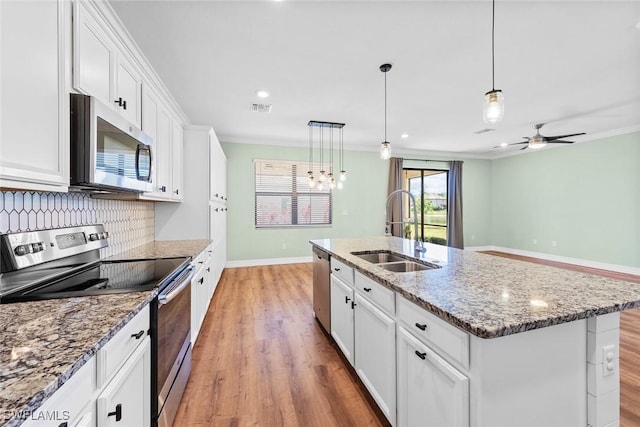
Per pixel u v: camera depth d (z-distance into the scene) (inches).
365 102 133.4
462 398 36.6
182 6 68.0
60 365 24.8
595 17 72.8
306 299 140.1
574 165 212.5
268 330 105.8
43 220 55.8
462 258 76.7
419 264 75.5
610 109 144.0
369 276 62.0
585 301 40.9
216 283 151.5
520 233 253.8
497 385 35.8
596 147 198.7
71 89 48.8
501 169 271.7
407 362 50.0
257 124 170.2
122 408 36.8
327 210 231.8
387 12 71.3
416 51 89.4
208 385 73.4
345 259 78.0
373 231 243.0
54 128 43.4
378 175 244.2
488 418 35.5
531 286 49.1
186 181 126.0
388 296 56.0
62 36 45.2
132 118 76.6
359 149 237.9
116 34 67.2
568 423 39.9
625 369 77.1
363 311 68.2
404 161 257.4
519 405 37.0
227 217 206.7
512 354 36.3
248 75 104.7
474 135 199.8
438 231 269.1
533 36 81.2
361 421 61.4
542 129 183.5
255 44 84.9
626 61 95.6
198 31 77.9
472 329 33.4
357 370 72.3
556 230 224.7
